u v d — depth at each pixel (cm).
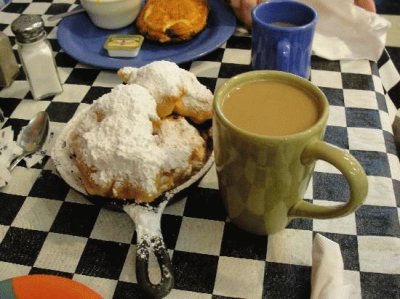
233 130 42
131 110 53
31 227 55
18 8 98
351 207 43
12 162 63
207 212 56
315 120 44
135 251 52
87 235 54
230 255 51
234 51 84
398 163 62
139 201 52
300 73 70
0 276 50
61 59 83
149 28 83
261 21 67
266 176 44
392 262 50
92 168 51
